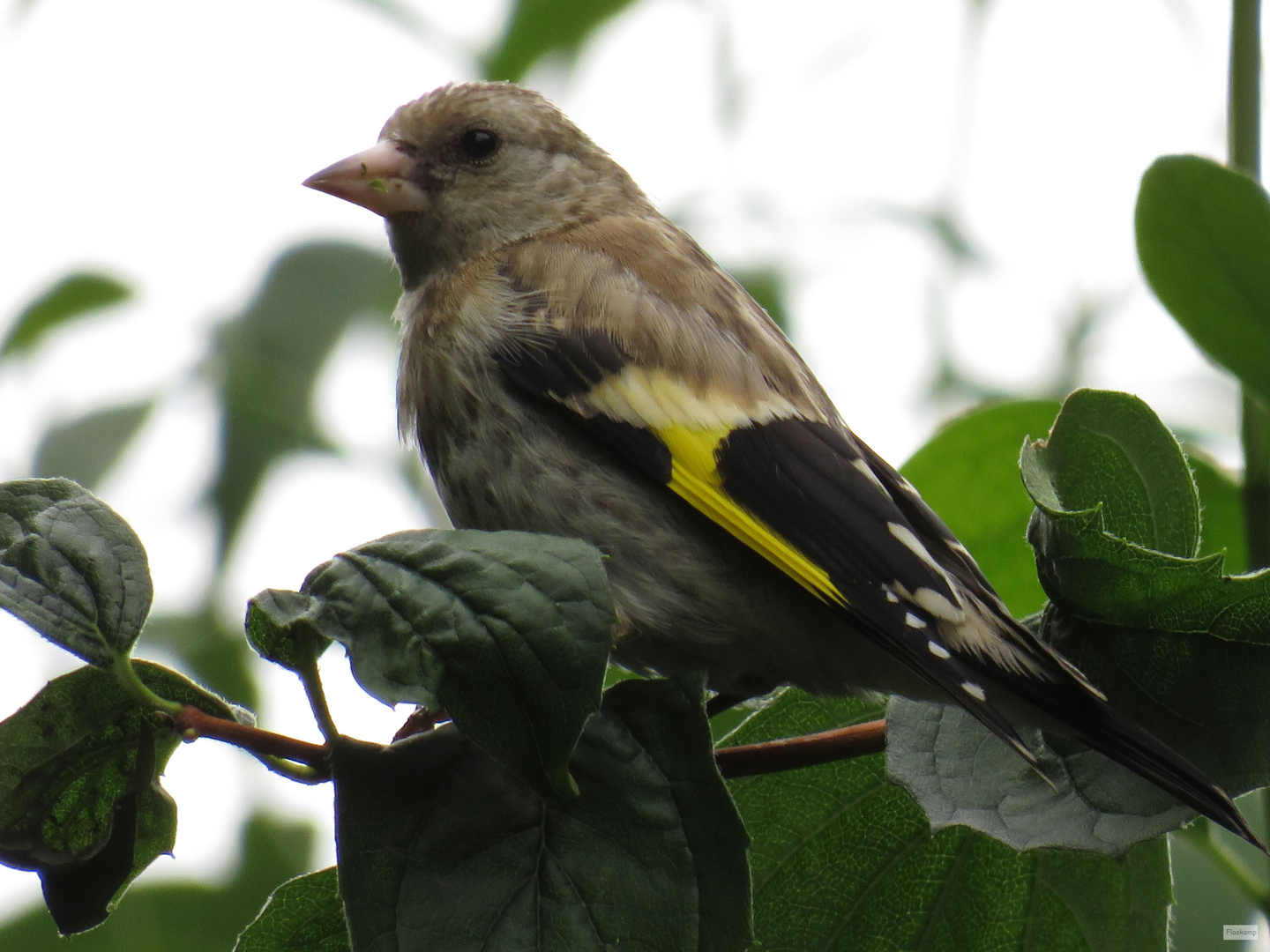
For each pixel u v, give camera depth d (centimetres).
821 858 237
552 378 239
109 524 234
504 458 239
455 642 233
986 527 240
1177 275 237
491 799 233
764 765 235
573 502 238
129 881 234
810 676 238
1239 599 235
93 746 234
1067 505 236
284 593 233
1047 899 237
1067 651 236
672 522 238
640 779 233
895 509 238
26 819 234
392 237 242
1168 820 235
